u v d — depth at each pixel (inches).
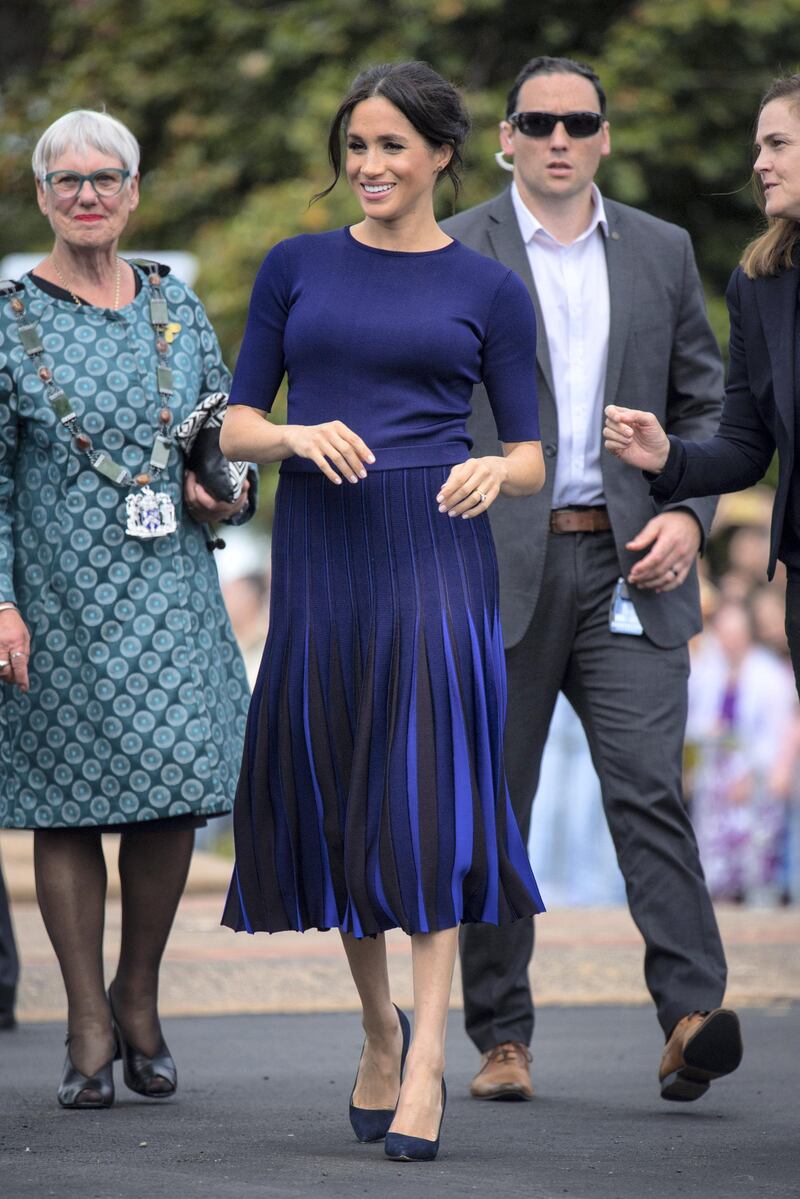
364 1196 520.4
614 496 722.8
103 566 687.7
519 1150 605.6
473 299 589.3
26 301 695.7
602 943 1125.1
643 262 741.9
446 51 1978.3
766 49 1972.2
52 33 2239.2
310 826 583.2
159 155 2128.4
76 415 684.7
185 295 717.3
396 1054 609.6
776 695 1525.6
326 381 585.9
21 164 2118.6
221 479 693.3
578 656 730.2
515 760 733.3
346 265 590.9
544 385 728.3
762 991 996.6
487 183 1814.7
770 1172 571.2
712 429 742.5
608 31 1978.3
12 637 676.1
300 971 1030.4
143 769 684.7
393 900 562.9
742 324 623.8
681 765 722.2
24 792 691.4
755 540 1627.7
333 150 602.9
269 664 590.9
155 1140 612.4
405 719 571.2
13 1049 815.7
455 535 582.2
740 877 1508.4
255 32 2052.2
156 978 711.1
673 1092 692.1
